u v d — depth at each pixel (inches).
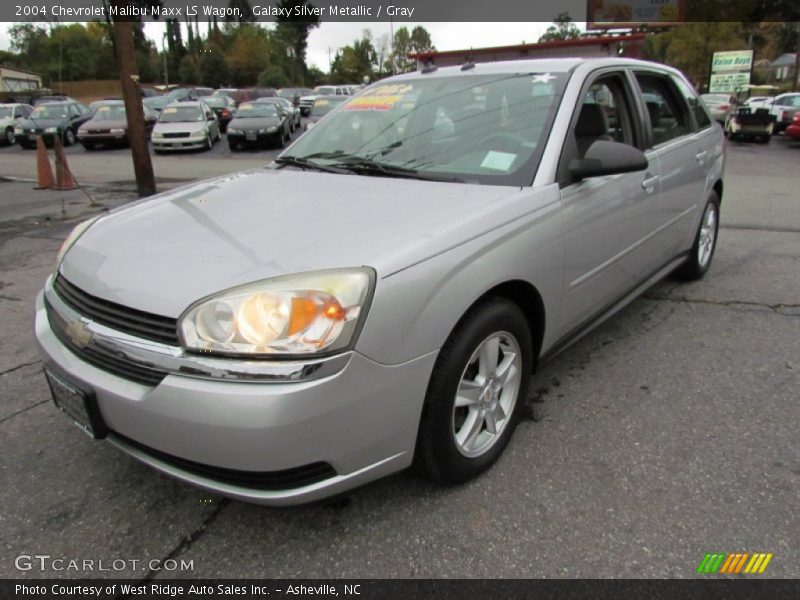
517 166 109.5
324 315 74.0
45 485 100.6
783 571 81.1
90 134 749.3
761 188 401.4
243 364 73.3
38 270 224.5
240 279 78.6
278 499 76.9
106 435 85.4
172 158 665.0
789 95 903.7
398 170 117.5
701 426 114.9
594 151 109.3
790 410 120.3
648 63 159.0
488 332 93.5
